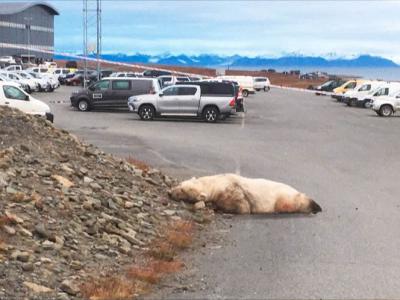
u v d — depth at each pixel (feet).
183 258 27.25
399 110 135.03
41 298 19.61
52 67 310.45
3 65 315.17
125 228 30.07
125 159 52.11
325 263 26.71
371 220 36.19
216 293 22.09
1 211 26.04
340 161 63.10
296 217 36.88
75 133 82.12
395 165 60.95
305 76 433.89
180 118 114.52
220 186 38.17
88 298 20.49
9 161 34.30
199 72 375.45
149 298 21.35
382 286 23.36
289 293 22.29
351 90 172.86
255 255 27.99
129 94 124.77
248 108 150.00
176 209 36.99
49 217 27.81
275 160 62.54
